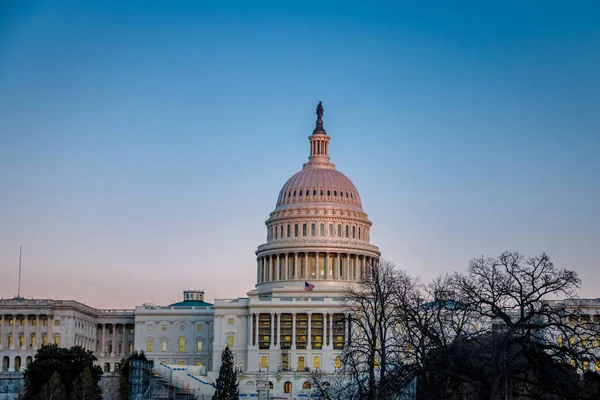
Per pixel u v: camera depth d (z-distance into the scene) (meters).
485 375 104.38
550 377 101.12
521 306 105.44
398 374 113.88
